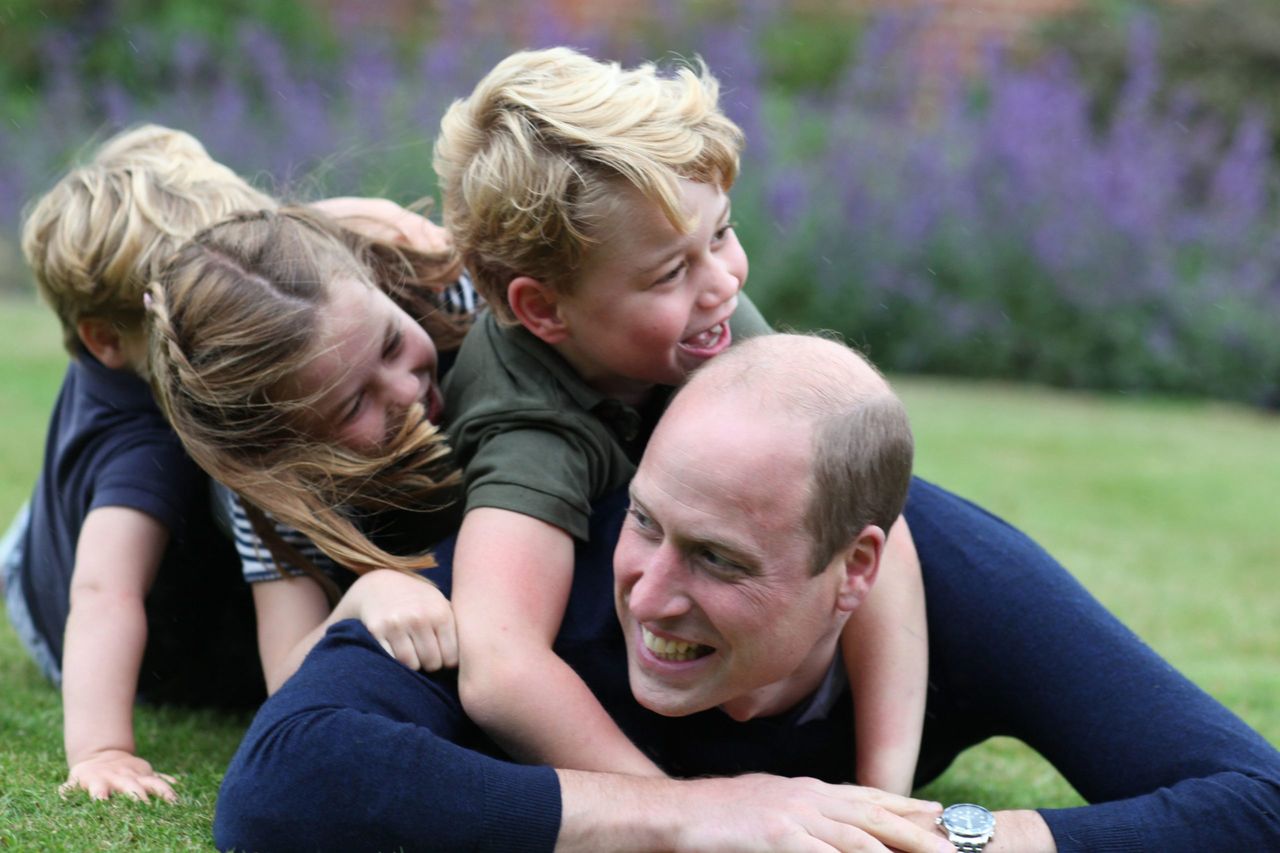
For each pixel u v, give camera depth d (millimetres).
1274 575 7902
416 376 3951
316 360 3748
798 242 13688
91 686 4117
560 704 3396
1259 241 14547
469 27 15914
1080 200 14000
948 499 4051
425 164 12758
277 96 14977
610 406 3797
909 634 3682
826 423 3207
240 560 4590
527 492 3547
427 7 17438
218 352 3752
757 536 3148
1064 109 14516
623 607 3426
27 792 3725
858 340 13883
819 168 14117
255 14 17188
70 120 15430
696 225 3668
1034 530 8586
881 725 3602
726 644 3260
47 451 4906
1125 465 10547
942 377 14031
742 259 3898
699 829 3188
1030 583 3793
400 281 4289
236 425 3822
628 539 3336
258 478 3811
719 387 3277
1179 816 3309
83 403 4645
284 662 3857
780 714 3654
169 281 3893
